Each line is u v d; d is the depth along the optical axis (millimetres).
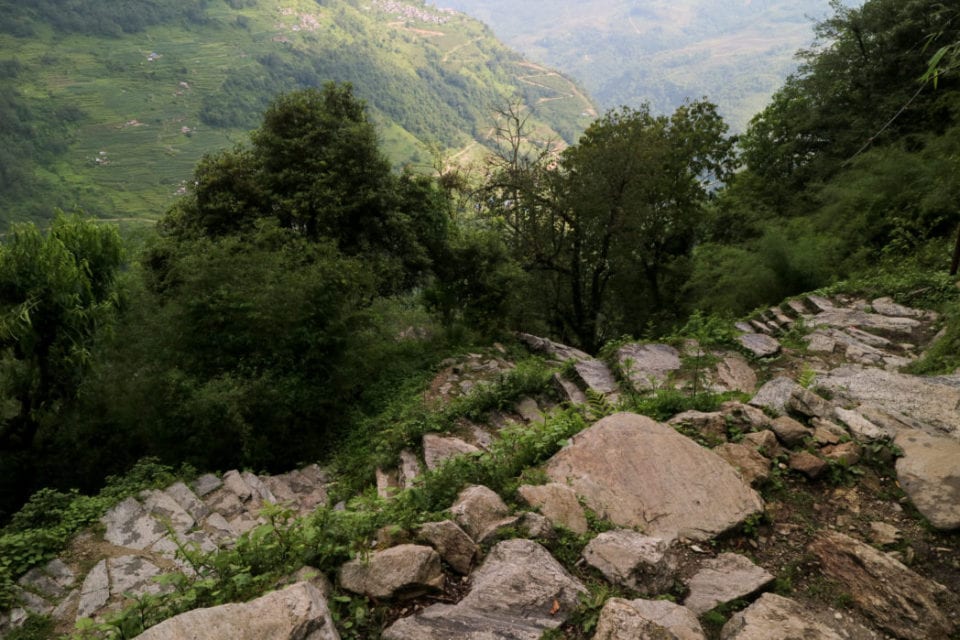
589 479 4793
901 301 12805
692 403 6398
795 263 16719
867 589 3654
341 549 3859
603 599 3467
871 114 24000
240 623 3070
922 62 22047
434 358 16203
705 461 4855
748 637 3191
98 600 6773
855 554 3906
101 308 11938
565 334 24719
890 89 23594
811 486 4797
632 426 5270
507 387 9953
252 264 12930
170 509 8812
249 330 12242
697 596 3627
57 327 11469
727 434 5562
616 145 19375
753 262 17891
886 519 4336
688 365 7949
